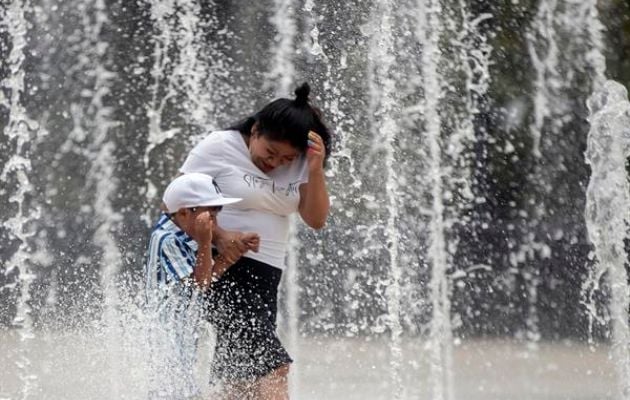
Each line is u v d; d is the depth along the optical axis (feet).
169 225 40.40
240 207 40.04
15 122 97.91
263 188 40.04
